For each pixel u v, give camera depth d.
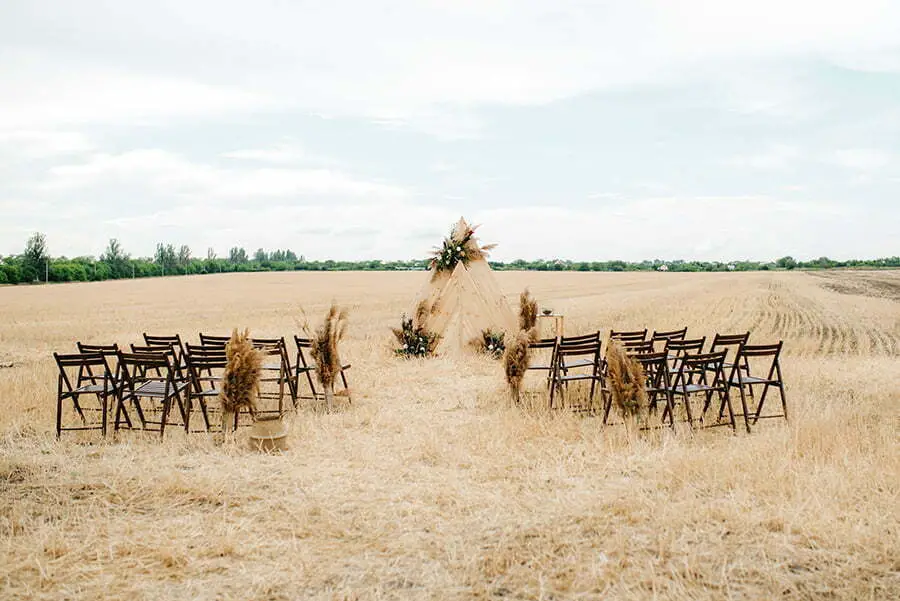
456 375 13.69
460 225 18.23
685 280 71.06
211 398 11.18
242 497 6.25
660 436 8.24
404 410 10.21
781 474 6.35
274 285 62.50
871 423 8.78
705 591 4.38
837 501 5.79
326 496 6.27
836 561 4.85
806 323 26.08
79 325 26.22
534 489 6.41
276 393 11.59
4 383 11.37
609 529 5.45
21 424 8.89
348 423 9.29
